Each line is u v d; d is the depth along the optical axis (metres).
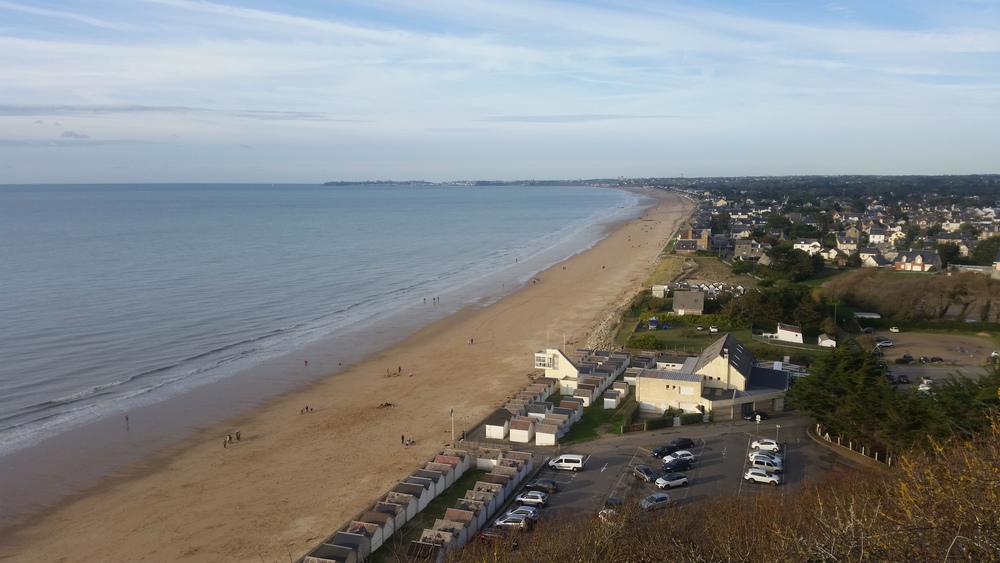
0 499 59.03
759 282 144.75
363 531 49.47
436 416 77.12
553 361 85.50
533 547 39.50
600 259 198.62
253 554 50.16
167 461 66.62
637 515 41.72
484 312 132.00
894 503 27.03
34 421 76.19
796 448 63.50
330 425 75.31
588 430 71.31
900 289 118.25
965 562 17.36
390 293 151.50
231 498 58.91
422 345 109.25
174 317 124.19
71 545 51.97
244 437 72.38
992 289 117.06
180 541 52.22
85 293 141.12
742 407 73.25
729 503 45.84
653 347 100.50
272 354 103.81
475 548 44.38
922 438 52.06
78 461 66.44
